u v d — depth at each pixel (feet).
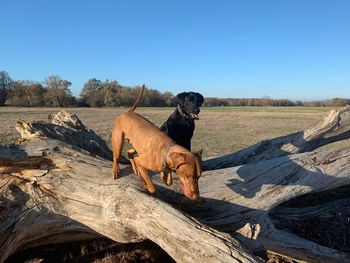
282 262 9.11
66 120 12.65
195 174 6.26
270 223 9.12
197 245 6.53
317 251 9.12
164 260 8.61
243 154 12.89
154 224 7.02
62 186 7.98
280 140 12.89
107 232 7.89
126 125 7.84
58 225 8.22
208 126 50.90
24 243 8.21
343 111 12.98
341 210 11.15
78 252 8.78
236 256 6.21
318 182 9.37
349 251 10.00
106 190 7.66
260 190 8.84
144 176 7.29
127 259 8.48
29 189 7.98
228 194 8.58
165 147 6.72
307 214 11.15
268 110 115.24
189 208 8.45
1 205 7.62
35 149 8.59
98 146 11.93
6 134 31.71
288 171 9.22
